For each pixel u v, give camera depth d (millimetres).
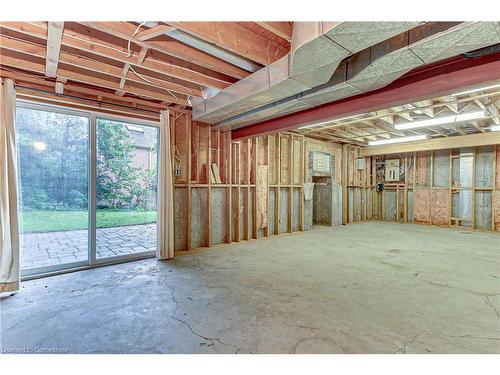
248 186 5473
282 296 2734
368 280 3189
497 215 6742
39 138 3590
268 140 5934
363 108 3002
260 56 2654
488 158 6949
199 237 4816
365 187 9070
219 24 2307
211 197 4934
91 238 3680
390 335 2029
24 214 3650
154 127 4309
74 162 3791
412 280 3182
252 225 5660
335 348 1871
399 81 2670
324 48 1991
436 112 5188
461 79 2275
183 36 2408
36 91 3217
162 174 4094
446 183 7680
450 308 2465
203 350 1852
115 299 2656
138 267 3701
